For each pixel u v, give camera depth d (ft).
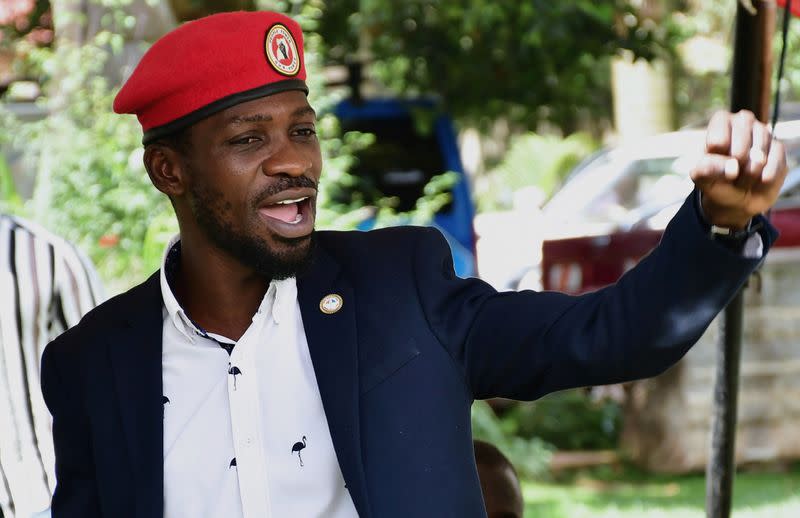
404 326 12.26
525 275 53.78
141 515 12.25
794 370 40.22
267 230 12.13
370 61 56.34
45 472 16.38
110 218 42.88
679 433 41.29
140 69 12.38
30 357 16.47
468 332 12.19
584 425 47.52
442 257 12.84
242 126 12.03
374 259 12.78
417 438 11.94
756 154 9.84
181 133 12.31
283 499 12.21
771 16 15.58
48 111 47.62
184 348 12.63
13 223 16.94
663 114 70.33
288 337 12.51
